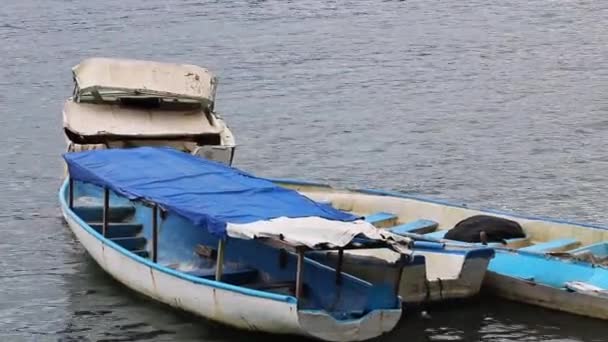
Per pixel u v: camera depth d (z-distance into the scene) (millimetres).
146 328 21969
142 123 32875
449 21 78750
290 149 41750
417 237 24547
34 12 83625
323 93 53719
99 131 31859
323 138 43656
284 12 83500
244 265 22891
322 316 19109
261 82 56875
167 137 32188
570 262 22531
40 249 28344
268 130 45219
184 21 79312
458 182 36281
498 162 39031
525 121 46344
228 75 59062
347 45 68812
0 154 41094
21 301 24188
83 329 22344
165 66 34219
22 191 35375
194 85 33969
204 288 20859
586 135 43250
